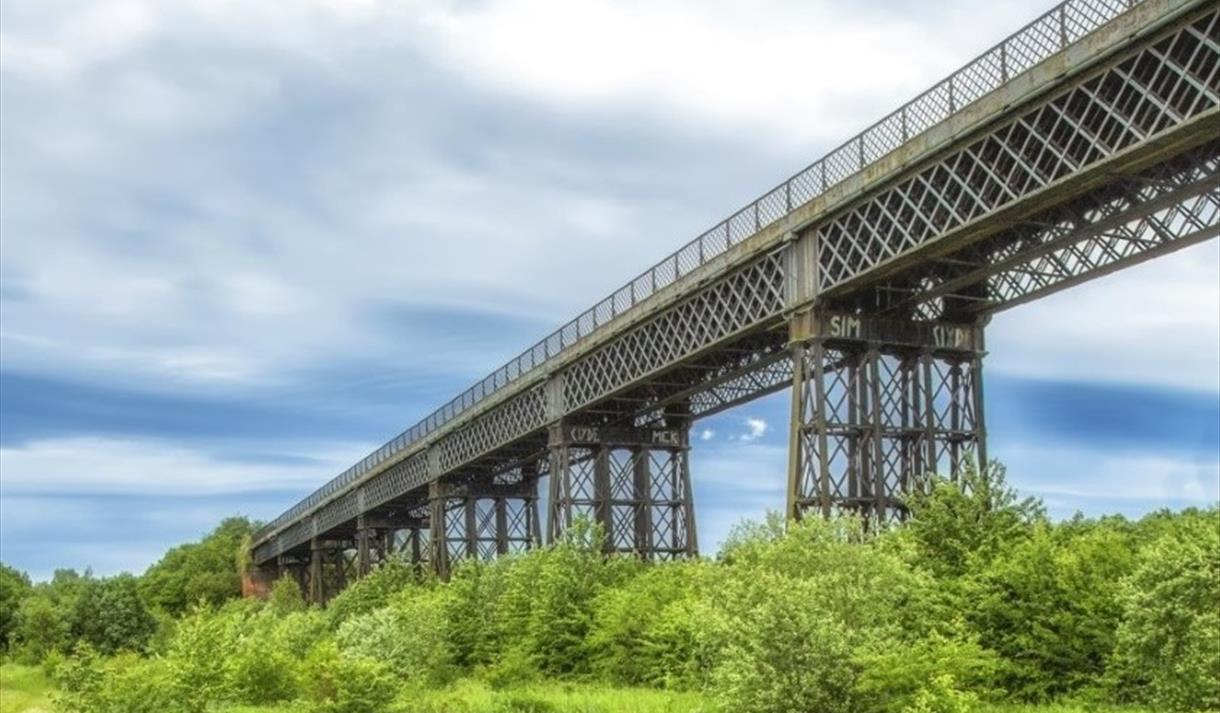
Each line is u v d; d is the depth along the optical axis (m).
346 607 79.12
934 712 25.02
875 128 40.19
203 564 177.00
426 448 87.00
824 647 26.58
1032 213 34.47
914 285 42.66
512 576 54.84
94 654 41.72
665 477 66.44
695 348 50.81
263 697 45.66
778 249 44.50
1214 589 25.03
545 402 66.75
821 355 42.16
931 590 31.33
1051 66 32.19
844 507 42.06
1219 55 28.17
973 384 44.03
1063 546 31.88
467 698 42.62
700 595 41.94
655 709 35.34
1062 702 28.38
